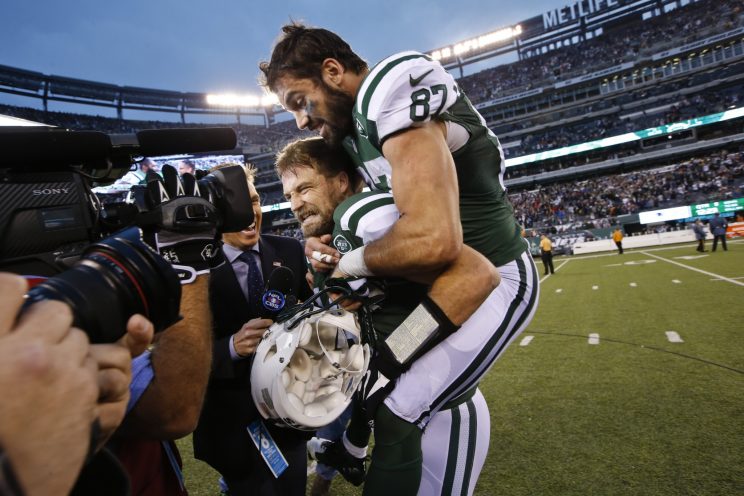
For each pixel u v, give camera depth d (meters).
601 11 40.25
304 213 1.68
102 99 38.47
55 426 0.31
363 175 1.56
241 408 1.62
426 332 1.16
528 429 2.74
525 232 28.12
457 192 1.12
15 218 0.58
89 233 0.67
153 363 0.74
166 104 42.97
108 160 0.73
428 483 1.37
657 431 2.49
